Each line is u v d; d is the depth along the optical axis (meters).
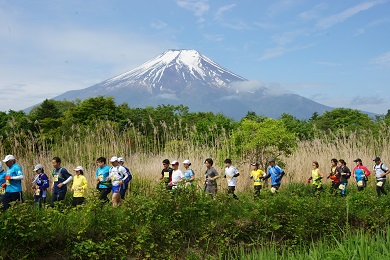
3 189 10.29
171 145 18.20
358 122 58.19
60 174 11.03
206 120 33.53
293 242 9.82
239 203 10.78
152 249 8.41
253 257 8.00
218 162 16.64
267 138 16.31
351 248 6.83
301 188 15.99
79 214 8.60
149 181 14.02
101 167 11.41
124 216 8.84
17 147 14.68
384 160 20.12
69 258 7.68
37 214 7.89
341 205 11.38
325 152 20.20
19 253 7.21
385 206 12.43
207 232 9.23
